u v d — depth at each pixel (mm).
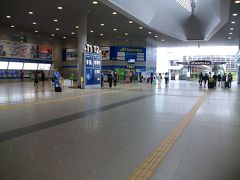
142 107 11281
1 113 9258
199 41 37406
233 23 24125
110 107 11164
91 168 4191
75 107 11016
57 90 18578
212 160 4613
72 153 4922
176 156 4816
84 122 7859
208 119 8570
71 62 40531
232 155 4891
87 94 17172
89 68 22750
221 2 16234
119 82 37156
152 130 6891
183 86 29438
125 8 18656
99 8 20750
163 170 4141
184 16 29359
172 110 10492
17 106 11016
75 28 30531
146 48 39312
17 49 32812
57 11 21969
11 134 6289
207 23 27438
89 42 39125
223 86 28938
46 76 38281
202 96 16844
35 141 5707
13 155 4781
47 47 38062
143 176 3902
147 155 4855
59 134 6348
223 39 36125
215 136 6309
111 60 38656
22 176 3863
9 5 20109
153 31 29766
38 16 24031
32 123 7602
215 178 3857
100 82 24828
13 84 27531
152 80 35969
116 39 38438
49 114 9172
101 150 5125
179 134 6480
